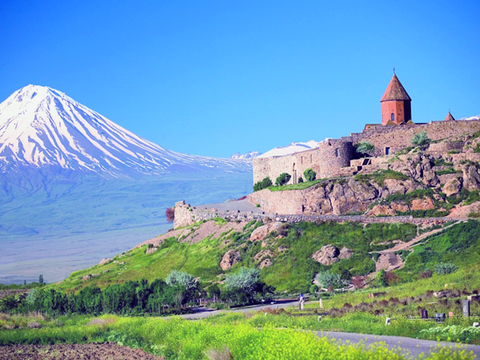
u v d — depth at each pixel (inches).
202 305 3159.5
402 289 2625.5
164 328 2137.1
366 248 3484.3
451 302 2094.0
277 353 1433.3
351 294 2778.1
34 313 3053.6
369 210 3976.4
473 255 3046.3
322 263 3472.0
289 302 2970.0
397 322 1877.5
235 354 1584.6
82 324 2620.6
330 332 1884.8
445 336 1669.5
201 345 1745.8
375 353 1342.3
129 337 2207.2
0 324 2657.5
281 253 3678.6
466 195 3932.1
